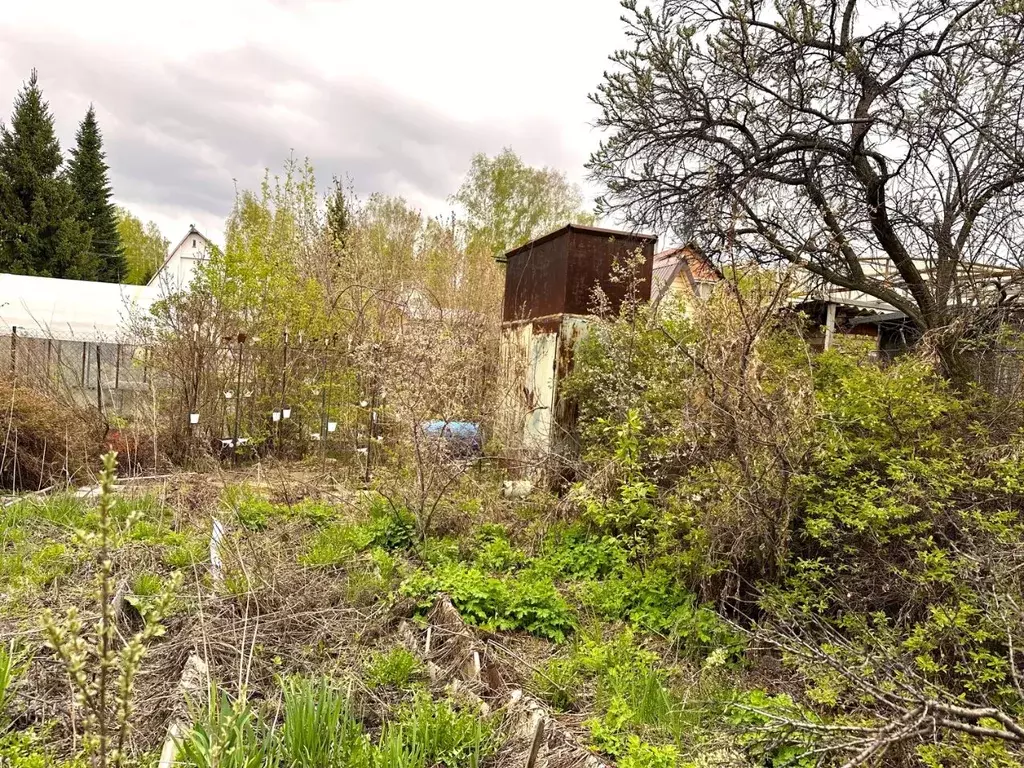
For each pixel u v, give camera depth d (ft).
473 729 10.34
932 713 8.79
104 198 132.67
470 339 29.73
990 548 11.90
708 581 15.40
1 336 30.42
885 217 22.68
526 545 19.89
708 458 15.79
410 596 15.79
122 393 34.19
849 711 11.41
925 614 12.49
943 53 19.88
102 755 6.30
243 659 12.48
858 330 37.47
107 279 128.77
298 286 38.32
